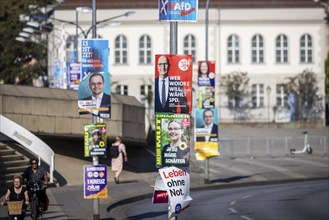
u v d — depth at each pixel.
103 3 134.25
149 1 135.12
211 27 135.12
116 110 57.47
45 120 53.75
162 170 25.42
